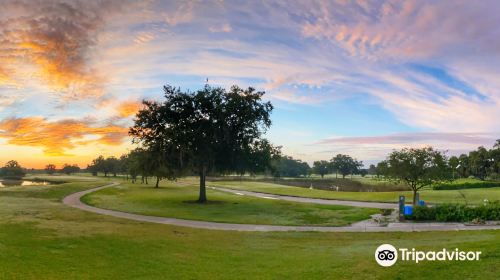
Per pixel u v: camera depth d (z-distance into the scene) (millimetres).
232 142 40906
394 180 36250
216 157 41750
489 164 109125
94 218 24625
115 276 10500
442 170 33625
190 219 26484
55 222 20844
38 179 121312
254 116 41031
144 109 41594
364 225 23781
